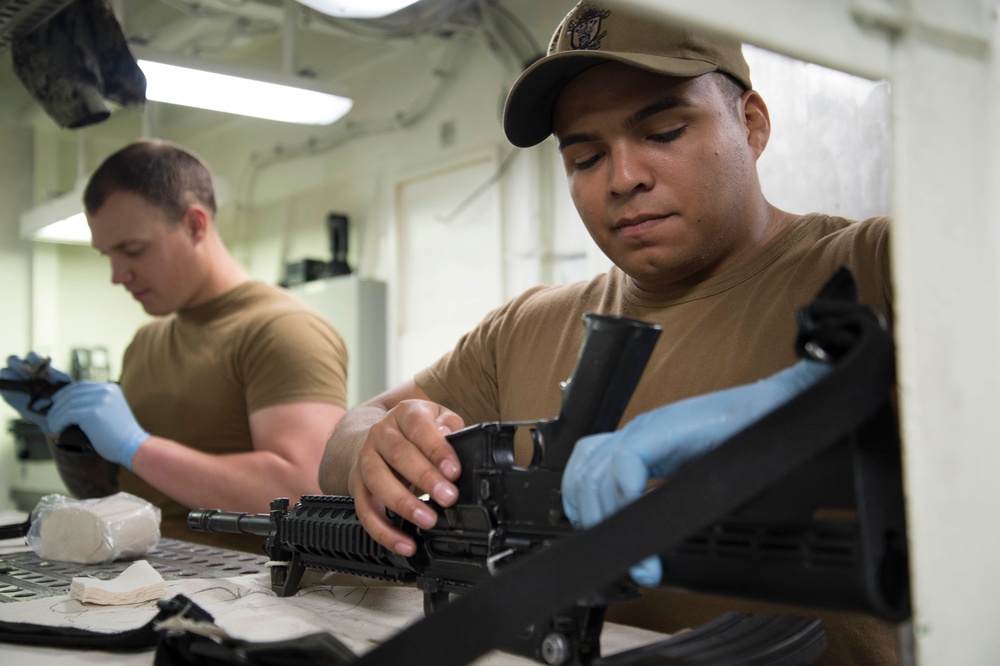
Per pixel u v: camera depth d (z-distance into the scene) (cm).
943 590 50
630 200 110
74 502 143
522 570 51
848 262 109
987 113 55
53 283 505
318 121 307
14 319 495
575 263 353
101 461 197
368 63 458
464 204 402
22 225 412
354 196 469
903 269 50
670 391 119
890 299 105
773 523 57
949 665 50
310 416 196
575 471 68
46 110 168
